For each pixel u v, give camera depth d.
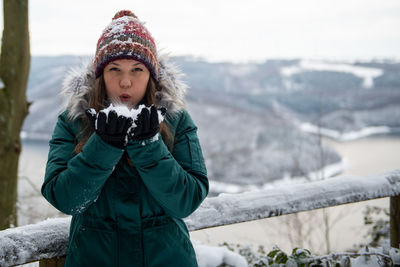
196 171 1.08
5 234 1.10
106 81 1.08
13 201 4.71
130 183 1.06
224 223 1.44
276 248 1.75
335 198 1.65
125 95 1.07
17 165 4.86
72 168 0.92
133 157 0.92
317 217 4.98
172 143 1.10
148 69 1.09
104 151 0.89
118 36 1.06
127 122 0.87
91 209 1.05
